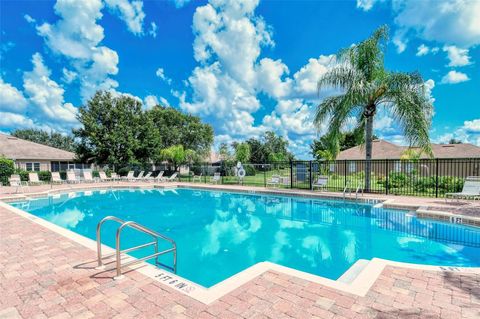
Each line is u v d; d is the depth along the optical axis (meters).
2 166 17.66
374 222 8.33
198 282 4.55
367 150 12.71
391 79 11.77
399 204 9.17
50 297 3.05
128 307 2.82
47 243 5.00
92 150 25.00
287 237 7.05
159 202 12.80
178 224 8.61
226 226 8.30
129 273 3.67
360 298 2.95
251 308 2.76
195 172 23.67
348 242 6.55
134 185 17.45
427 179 13.03
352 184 15.41
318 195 12.04
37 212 10.65
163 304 2.87
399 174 14.44
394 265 3.87
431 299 2.94
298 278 3.43
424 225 7.69
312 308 2.75
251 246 6.38
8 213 7.92
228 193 15.22
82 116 25.05
